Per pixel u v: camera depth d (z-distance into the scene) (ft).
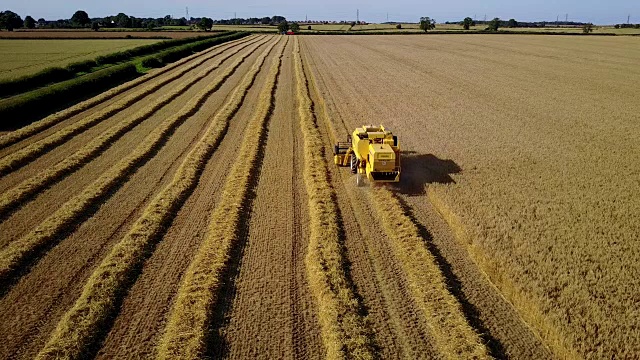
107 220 47.47
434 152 67.56
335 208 49.44
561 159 64.13
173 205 50.16
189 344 29.58
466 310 33.55
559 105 101.55
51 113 98.32
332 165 63.87
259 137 75.56
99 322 31.86
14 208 50.29
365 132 58.44
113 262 38.52
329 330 30.86
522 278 35.17
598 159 64.13
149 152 69.21
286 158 66.59
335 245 41.04
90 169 62.39
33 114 95.30
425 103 102.27
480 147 69.67
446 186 53.78
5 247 41.93
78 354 29.04
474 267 39.01
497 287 36.40
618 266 37.11
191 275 36.83
